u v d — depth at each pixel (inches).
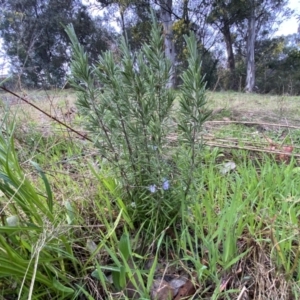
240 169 52.0
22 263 24.4
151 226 35.7
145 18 487.5
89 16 620.1
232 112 130.3
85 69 31.6
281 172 48.9
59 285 26.5
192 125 32.2
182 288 29.3
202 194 41.8
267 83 654.5
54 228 27.5
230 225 32.7
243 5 602.2
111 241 31.3
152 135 32.9
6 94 66.1
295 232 31.9
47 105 95.9
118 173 37.2
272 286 28.4
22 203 27.0
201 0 582.2
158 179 33.1
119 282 28.6
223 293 27.7
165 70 32.0
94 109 32.7
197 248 32.5
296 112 132.8
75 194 40.7
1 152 27.0
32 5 533.0
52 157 56.0
